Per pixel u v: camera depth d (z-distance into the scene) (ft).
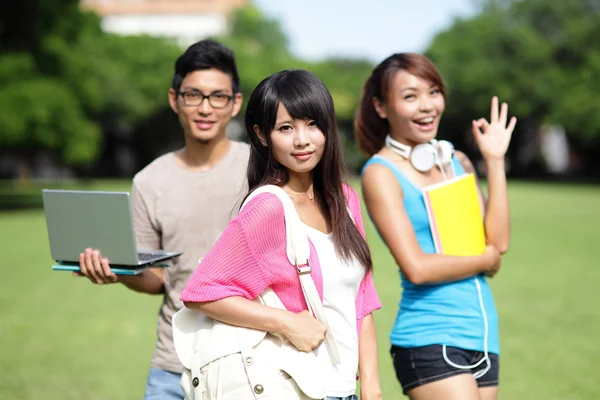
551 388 17.08
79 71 79.66
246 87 139.64
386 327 23.32
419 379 9.67
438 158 10.30
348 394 7.63
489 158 10.47
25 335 22.81
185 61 10.34
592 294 28.53
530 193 93.45
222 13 219.00
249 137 7.94
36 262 38.06
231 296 7.29
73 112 76.07
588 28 125.08
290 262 7.47
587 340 21.56
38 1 75.15
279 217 7.39
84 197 8.59
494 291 29.30
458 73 132.26
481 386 9.81
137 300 28.68
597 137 119.55
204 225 10.18
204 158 10.43
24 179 118.32
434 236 9.90
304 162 7.60
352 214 8.28
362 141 11.17
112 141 145.07
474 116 136.98
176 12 221.46
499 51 131.85
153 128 143.23
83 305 27.58
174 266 10.15
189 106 10.24
